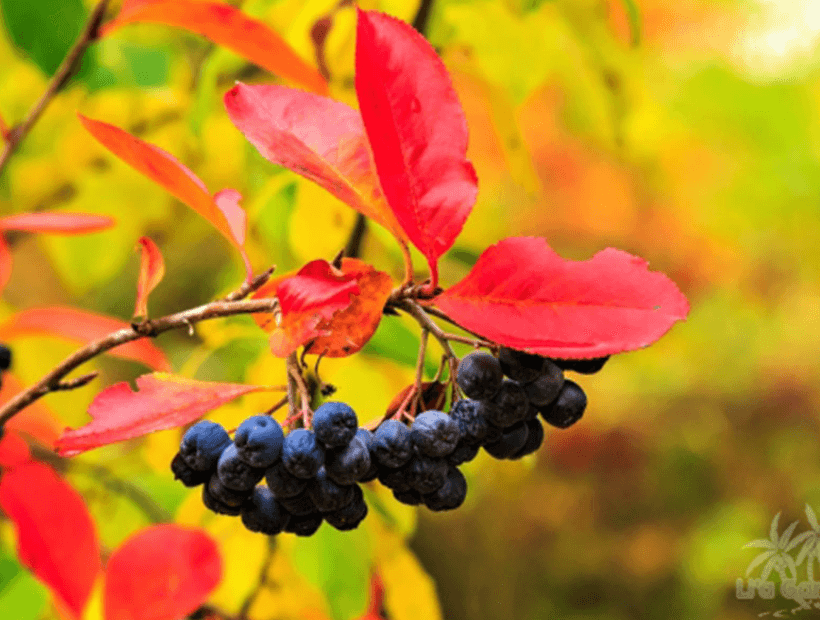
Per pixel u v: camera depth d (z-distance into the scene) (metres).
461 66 0.94
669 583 2.87
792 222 2.71
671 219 2.43
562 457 2.93
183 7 0.70
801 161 2.61
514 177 0.93
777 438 3.02
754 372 3.08
